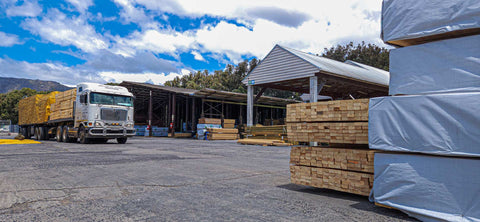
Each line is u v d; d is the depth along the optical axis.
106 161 8.97
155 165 8.23
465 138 3.44
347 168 4.83
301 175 5.51
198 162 9.11
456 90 3.62
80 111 16.75
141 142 20.06
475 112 3.39
